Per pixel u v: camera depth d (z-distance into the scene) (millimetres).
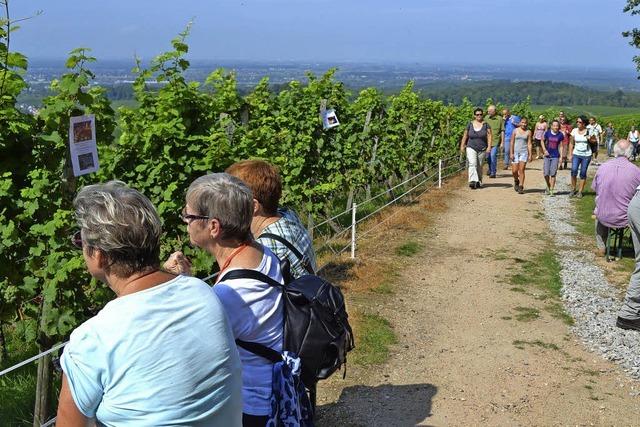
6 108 5246
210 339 2246
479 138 16594
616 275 9523
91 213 2182
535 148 26906
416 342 6621
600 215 10109
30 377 5781
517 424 5066
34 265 5348
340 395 5422
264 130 8602
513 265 9773
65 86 4875
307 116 11047
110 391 2111
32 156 5445
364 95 14258
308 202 10234
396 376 5824
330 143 11641
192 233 2951
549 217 13648
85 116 4867
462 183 17844
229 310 2822
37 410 4617
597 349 6645
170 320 2182
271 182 3664
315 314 3012
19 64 5371
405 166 16094
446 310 7676
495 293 8422
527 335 6977
